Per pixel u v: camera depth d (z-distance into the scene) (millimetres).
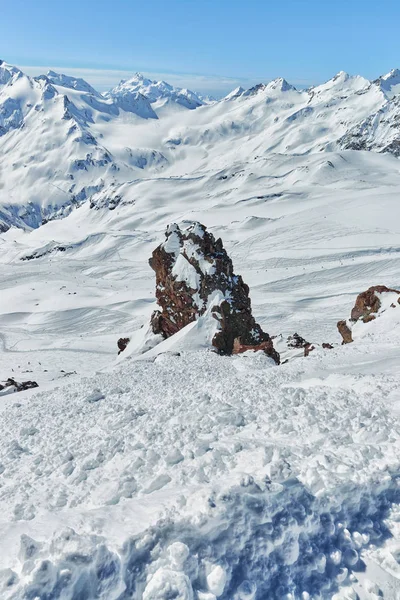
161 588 6727
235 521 7629
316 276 141750
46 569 6566
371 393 15125
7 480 13031
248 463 10023
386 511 8773
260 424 13312
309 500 8320
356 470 9148
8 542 7941
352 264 145125
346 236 186750
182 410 16344
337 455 9945
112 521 8039
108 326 124938
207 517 7562
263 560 7480
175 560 7039
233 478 8812
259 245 196125
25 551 7059
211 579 6980
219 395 18172
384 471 9203
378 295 37875
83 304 145375
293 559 7621
